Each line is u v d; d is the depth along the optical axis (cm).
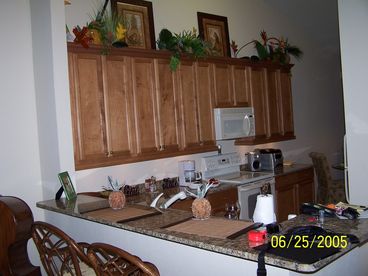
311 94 636
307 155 618
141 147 354
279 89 516
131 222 207
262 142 485
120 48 336
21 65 318
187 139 393
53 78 294
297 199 486
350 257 168
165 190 383
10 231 247
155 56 367
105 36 327
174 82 383
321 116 658
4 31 310
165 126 374
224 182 405
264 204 188
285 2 557
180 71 388
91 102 320
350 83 297
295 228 157
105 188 349
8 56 311
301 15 591
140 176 383
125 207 251
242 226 183
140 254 206
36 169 323
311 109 634
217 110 418
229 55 482
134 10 384
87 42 313
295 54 562
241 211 397
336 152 693
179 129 386
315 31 629
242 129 445
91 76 321
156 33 405
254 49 527
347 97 299
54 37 293
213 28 468
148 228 191
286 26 588
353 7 291
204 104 412
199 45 395
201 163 427
